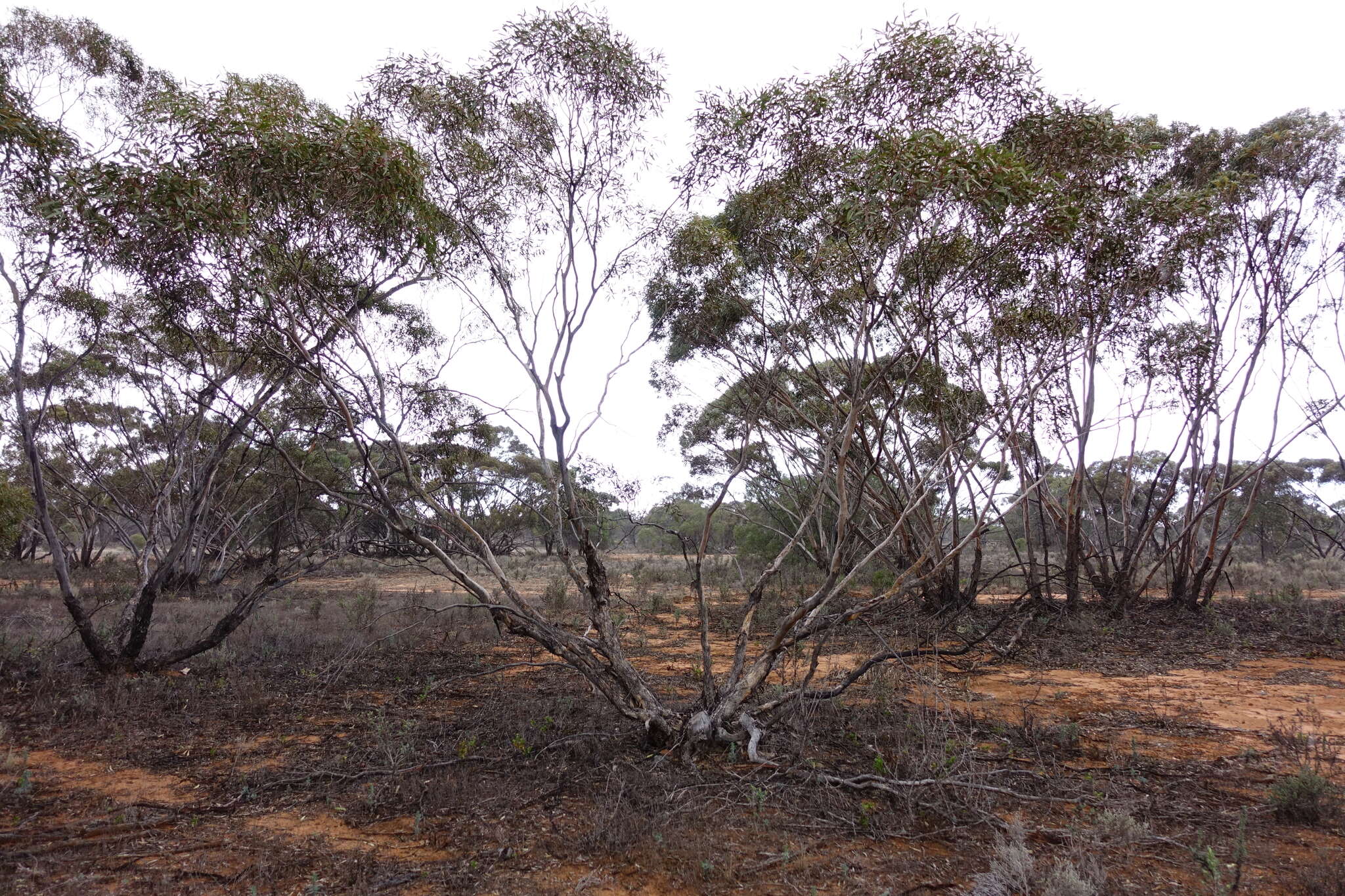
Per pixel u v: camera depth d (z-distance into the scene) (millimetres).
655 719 6043
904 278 6754
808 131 6441
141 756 6176
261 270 6211
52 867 4062
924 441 13227
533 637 6402
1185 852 4359
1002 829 4652
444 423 10008
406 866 4152
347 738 6742
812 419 12750
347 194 5988
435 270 7242
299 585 22781
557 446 6570
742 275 9359
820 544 10828
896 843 4492
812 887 3928
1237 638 12812
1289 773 5809
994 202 5254
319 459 16281
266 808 5027
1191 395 15180
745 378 10070
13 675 8656
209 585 19562
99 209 5637
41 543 30547
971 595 12836
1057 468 17375
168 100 5785
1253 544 43188
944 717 7012
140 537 32938
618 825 4555
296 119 5727
